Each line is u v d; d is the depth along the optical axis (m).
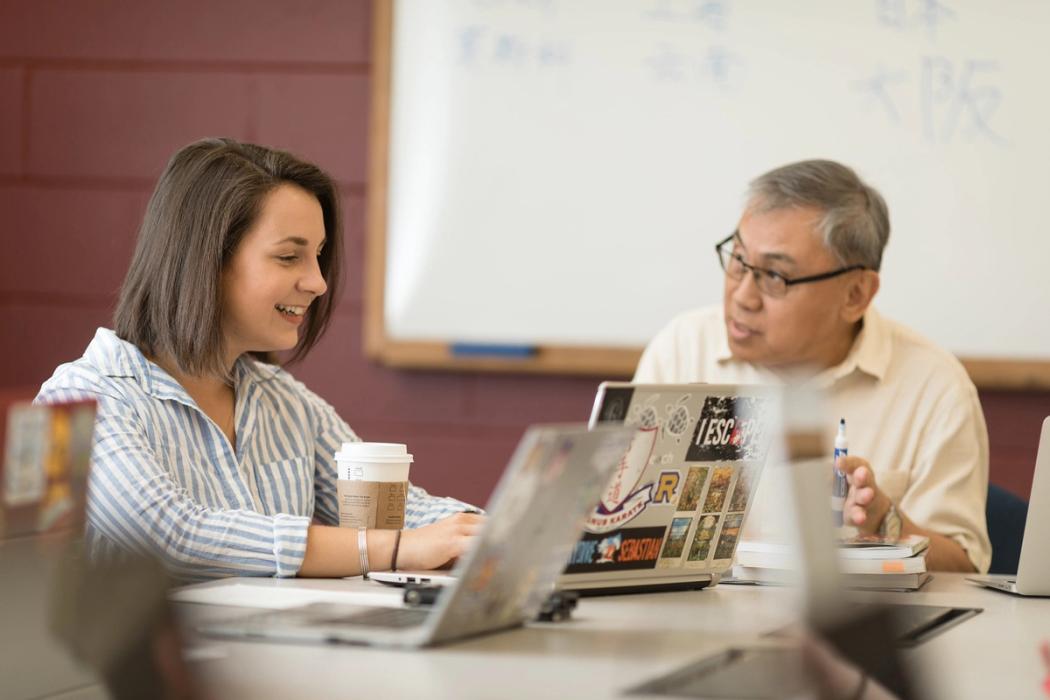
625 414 2.11
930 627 1.99
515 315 4.66
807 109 4.50
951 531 3.60
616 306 4.61
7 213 4.95
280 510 2.90
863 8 4.46
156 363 2.79
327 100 4.82
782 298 3.57
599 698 1.36
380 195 4.71
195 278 2.71
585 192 4.62
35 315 4.95
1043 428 2.41
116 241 4.91
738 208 4.54
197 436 2.76
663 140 4.57
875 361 3.75
